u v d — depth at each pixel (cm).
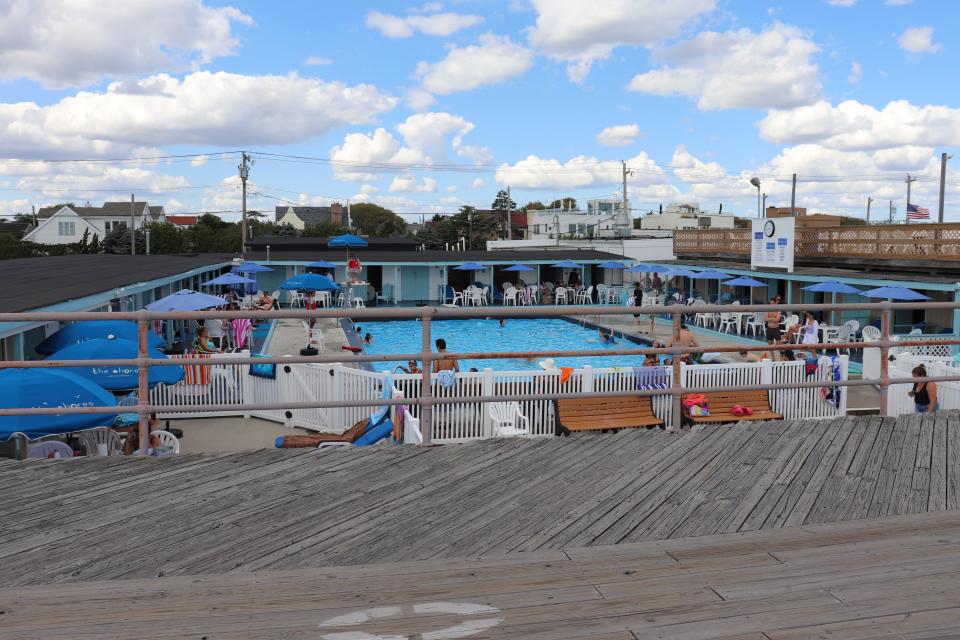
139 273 2203
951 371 1419
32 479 533
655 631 334
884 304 658
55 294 1409
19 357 1375
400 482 529
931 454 594
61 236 8631
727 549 425
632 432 646
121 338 1190
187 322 2522
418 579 386
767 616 346
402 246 5534
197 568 399
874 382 687
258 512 475
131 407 552
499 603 361
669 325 3353
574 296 4206
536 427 1248
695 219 8706
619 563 406
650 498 502
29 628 335
